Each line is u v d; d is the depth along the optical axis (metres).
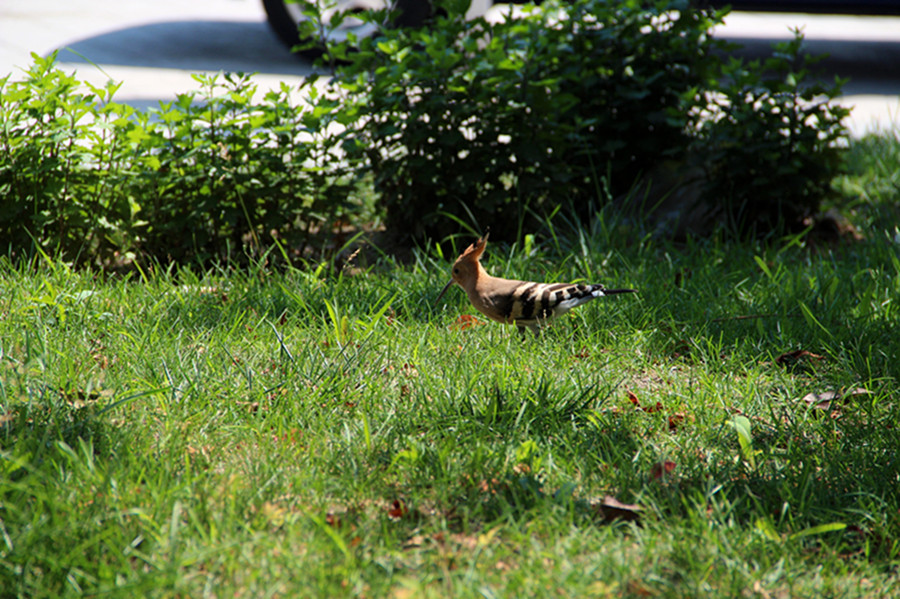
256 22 32.56
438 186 12.58
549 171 12.64
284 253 11.24
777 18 38.03
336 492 6.50
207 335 9.16
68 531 5.66
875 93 25.50
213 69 24.75
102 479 6.23
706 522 6.13
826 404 8.28
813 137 13.34
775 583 5.69
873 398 8.24
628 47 14.03
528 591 5.41
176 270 11.70
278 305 10.12
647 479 6.81
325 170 12.07
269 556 5.59
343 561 5.59
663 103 14.20
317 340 9.18
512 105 12.41
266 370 8.58
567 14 13.70
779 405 8.38
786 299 10.55
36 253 11.04
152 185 11.30
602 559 5.70
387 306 9.95
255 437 7.27
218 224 11.70
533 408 7.79
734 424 7.49
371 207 14.52
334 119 11.91
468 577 5.38
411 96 12.41
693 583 5.61
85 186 11.17
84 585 5.29
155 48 27.25
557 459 7.01
